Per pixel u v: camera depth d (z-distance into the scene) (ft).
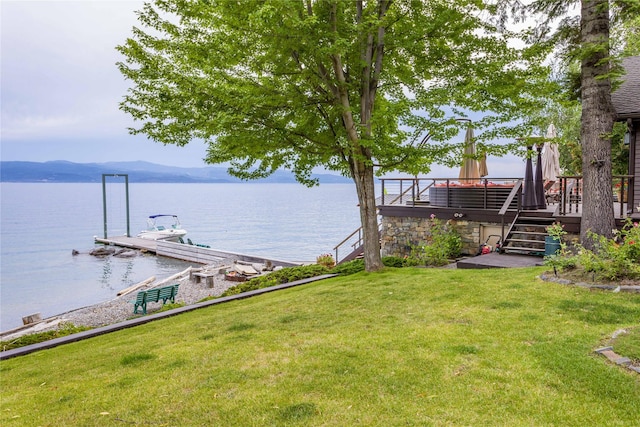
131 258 97.55
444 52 30.91
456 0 29.81
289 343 17.06
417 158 29.71
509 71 30.25
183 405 11.96
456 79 31.45
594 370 11.92
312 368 13.88
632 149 37.22
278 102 27.66
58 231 157.58
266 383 13.00
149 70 25.45
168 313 28.96
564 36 30.94
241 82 26.71
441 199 47.24
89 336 25.89
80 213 249.96
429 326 17.33
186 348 17.99
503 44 30.37
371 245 33.01
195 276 62.69
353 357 14.55
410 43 29.35
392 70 32.86
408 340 15.78
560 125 72.64
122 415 11.66
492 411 10.18
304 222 196.44
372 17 26.71
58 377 16.76
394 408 10.69
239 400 11.92
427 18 29.63
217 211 270.67
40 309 59.57
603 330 15.05
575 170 72.54
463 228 44.60
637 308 17.13
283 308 24.44
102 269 85.30
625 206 44.09
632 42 52.65
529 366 12.55
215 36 26.40
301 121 29.09
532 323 16.43
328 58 29.07
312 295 26.99
